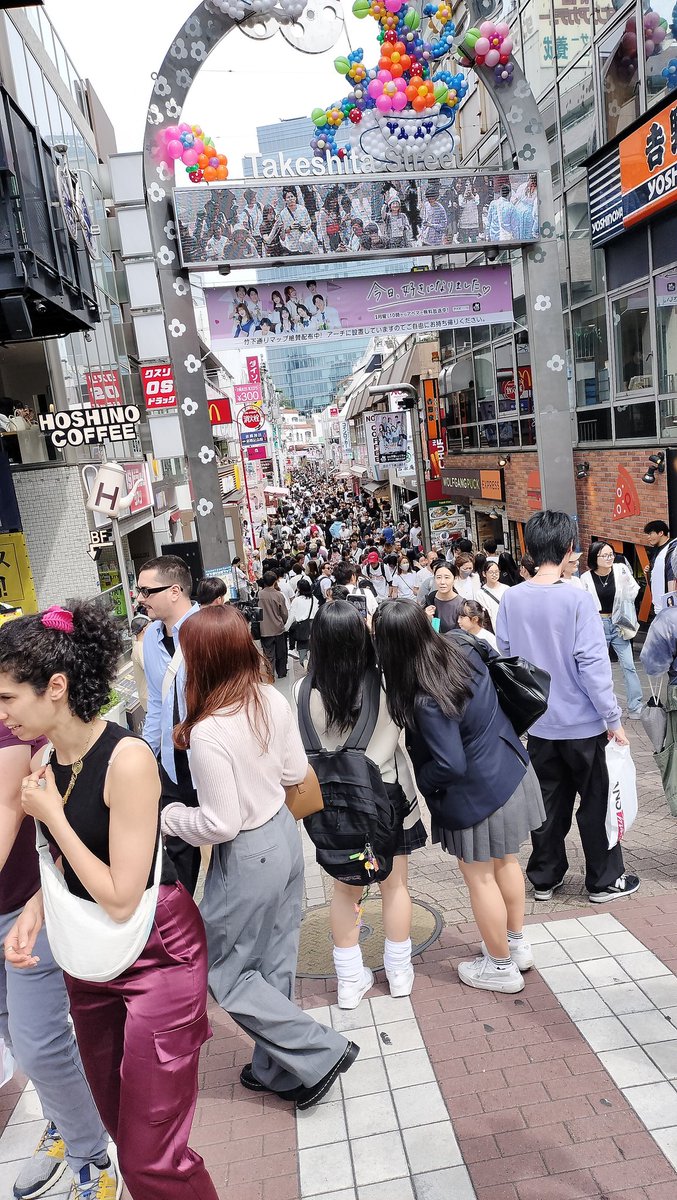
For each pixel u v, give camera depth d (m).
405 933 3.46
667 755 4.21
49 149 8.06
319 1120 2.81
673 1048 2.93
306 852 5.51
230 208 8.72
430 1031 3.20
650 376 10.66
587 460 12.55
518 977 3.39
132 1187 2.09
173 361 9.05
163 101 8.62
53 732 1.97
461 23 15.05
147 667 4.16
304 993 3.63
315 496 78.19
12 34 10.70
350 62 8.66
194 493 9.28
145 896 2.02
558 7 12.49
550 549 3.99
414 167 9.20
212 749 2.56
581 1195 2.37
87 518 11.80
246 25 8.52
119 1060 2.18
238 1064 3.23
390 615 3.04
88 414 9.48
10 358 12.12
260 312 9.23
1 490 9.34
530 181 9.46
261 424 31.81
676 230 9.63
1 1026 2.83
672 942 3.60
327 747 3.22
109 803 1.96
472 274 9.66
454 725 3.05
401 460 22.64
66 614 1.97
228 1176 2.60
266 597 12.30
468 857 3.21
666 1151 2.49
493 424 18.12
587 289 12.49
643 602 10.99
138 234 9.85
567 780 4.07
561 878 4.24
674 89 8.57
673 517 9.77
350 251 9.06
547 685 3.32
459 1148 2.60
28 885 2.60
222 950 2.72
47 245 7.66
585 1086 2.80
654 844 4.77
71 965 2.00
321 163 8.98
